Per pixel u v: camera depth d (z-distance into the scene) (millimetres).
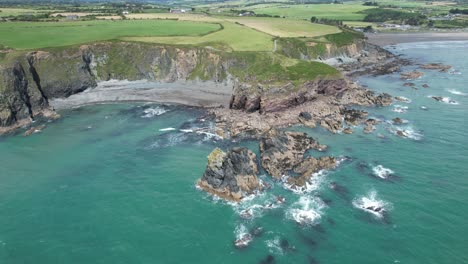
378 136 78375
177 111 96000
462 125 83250
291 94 93438
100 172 66312
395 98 103562
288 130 82188
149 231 50344
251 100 91250
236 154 60000
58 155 73312
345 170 64188
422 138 76875
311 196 57000
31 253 46938
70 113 96625
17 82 93438
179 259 45500
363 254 45406
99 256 46219
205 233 49812
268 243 47812
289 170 64312
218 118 89562
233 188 56875
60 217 53750
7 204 57031
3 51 102688
